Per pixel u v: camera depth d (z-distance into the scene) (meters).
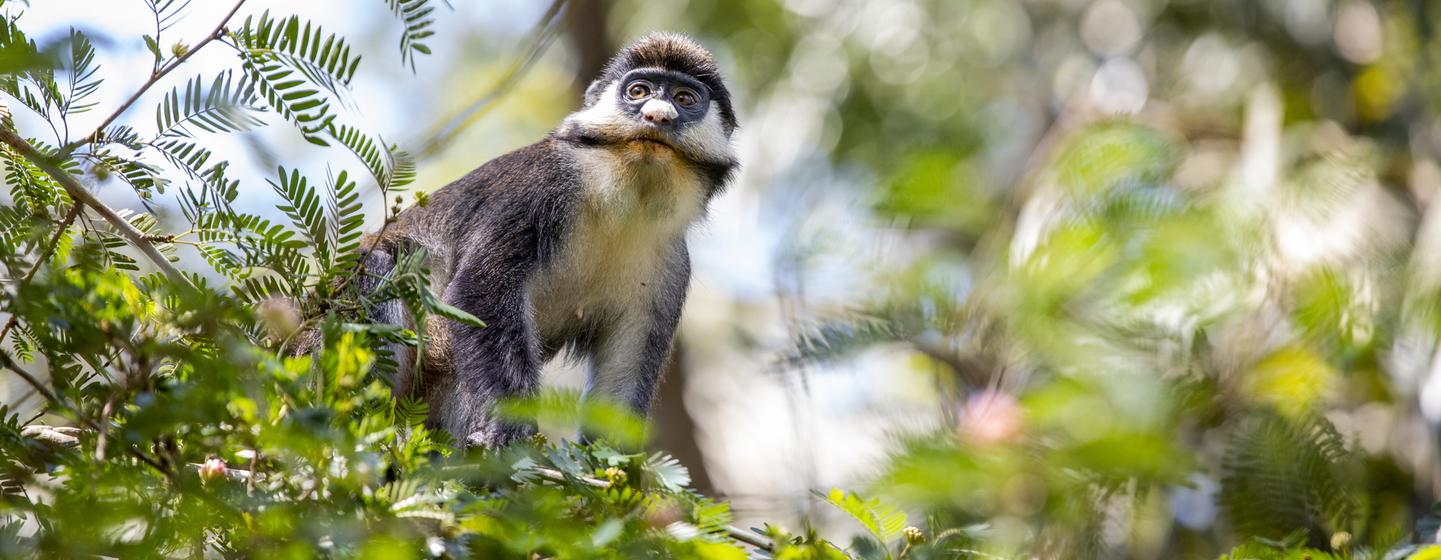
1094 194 6.71
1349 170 9.62
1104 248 6.43
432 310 7.70
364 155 7.71
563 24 16.89
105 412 6.25
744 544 7.57
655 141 12.25
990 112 18.20
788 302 6.92
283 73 7.45
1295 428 6.50
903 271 6.50
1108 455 5.34
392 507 6.56
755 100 18.95
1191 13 17.78
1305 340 7.09
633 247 12.59
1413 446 12.05
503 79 16.61
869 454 5.54
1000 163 16.91
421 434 7.16
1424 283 8.66
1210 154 16.00
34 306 6.27
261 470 6.54
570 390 7.47
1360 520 7.98
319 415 6.08
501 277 12.16
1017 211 9.28
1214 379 6.34
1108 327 6.19
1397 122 15.59
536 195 12.39
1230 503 6.53
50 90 7.45
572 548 6.61
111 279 6.50
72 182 7.55
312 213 7.75
